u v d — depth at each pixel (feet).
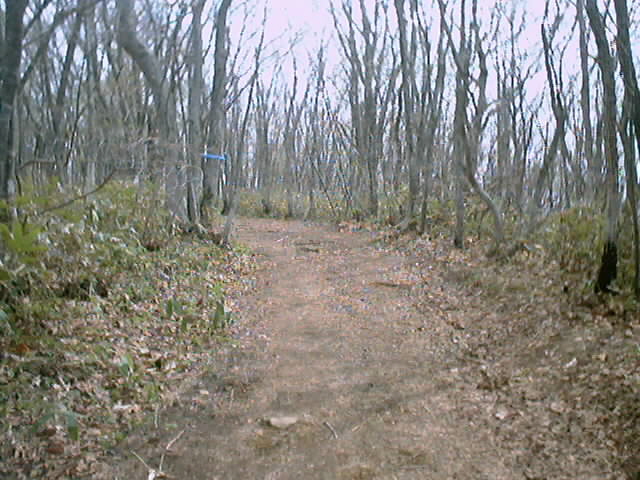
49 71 26.68
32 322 15.66
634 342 16.31
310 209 65.87
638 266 19.58
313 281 29.76
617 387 13.89
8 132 14.56
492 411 14.05
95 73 26.71
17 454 10.94
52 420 12.05
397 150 53.67
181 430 12.88
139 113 29.37
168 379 15.40
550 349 17.46
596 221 26.03
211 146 38.93
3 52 14.57
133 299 21.11
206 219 38.96
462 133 32.86
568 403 13.85
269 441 12.61
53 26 14.99
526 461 11.71
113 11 20.70
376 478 11.20
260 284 28.45
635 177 20.03
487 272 28.43
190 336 18.92
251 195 79.20
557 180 48.29
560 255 26.50
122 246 22.57
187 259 29.55
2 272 14.37
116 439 12.14
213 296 24.20
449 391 15.46
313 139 67.41
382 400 14.90
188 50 32.81
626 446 11.71
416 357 18.31
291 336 20.26
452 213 45.47
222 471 11.37
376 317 22.99
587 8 19.81
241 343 19.04
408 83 46.96
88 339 16.34
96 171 30.32
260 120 80.89
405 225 45.44
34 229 14.17
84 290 19.38
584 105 34.19
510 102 41.22
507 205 39.27
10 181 14.79
